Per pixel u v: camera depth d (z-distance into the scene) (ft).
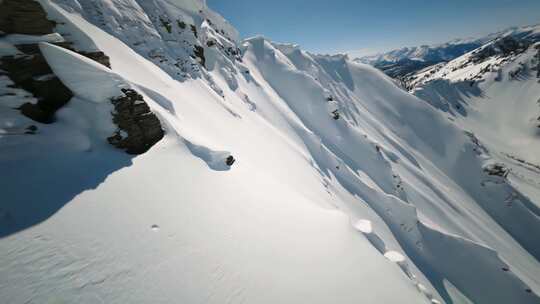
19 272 17.10
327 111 260.83
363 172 222.69
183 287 21.45
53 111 31.83
